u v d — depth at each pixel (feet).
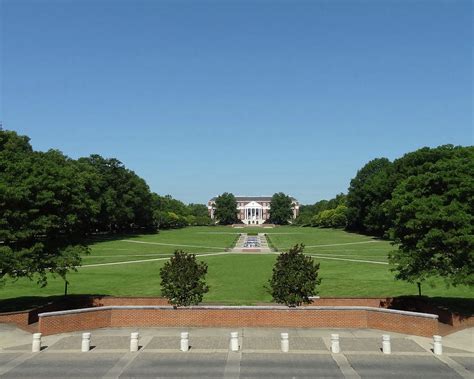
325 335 79.00
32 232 86.02
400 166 299.79
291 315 85.51
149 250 241.76
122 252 230.07
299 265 89.56
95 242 291.38
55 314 79.92
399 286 128.26
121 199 348.79
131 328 84.33
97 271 161.68
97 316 84.69
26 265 84.94
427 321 77.92
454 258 83.87
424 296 106.11
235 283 138.00
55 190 90.99
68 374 58.23
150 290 124.98
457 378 56.85
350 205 392.47
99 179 303.27
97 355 66.85
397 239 94.58
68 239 96.68
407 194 91.15
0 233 82.07
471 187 82.79
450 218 80.02
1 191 81.76
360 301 101.76
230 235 384.88
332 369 60.44
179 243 294.25
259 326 85.30
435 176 88.07
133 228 422.41
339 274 150.61
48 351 68.85
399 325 81.20
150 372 59.11
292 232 437.58
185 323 85.92
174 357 65.92
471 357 66.03
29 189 86.89
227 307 86.22
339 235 372.79
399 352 68.54
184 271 88.53
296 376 57.62
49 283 135.64
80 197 97.45
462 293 117.19
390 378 56.90
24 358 65.31
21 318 85.71
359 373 58.80
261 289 127.85
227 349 70.03
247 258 206.28
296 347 71.20
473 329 82.02
